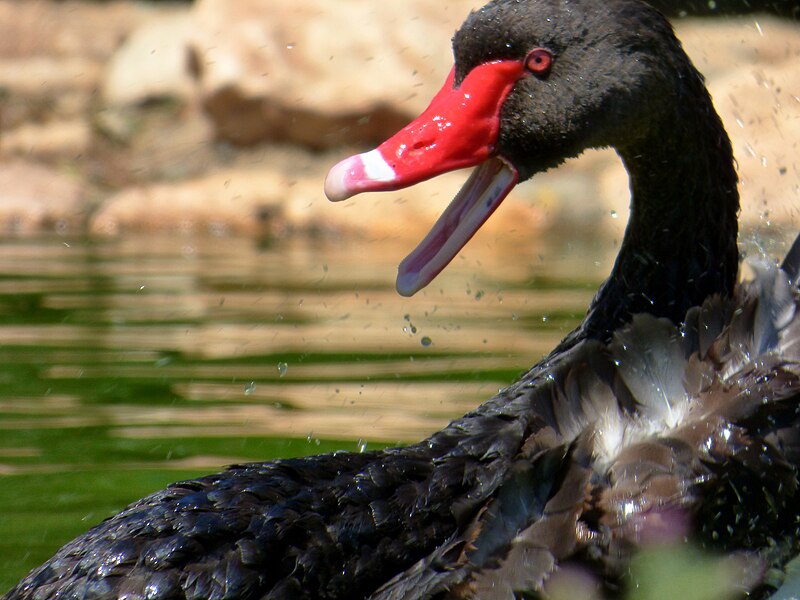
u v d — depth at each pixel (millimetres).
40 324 11539
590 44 5867
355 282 13984
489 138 5898
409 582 5016
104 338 11047
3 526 6711
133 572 4863
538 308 12453
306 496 5199
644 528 4973
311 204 17609
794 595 5469
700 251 6215
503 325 11664
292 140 20781
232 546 4980
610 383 5449
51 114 22422
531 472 5129
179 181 20641
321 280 14086
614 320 6324
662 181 6094
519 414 5668
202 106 21297
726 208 6234
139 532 4977
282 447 8023
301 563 5035
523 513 5086
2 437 8234
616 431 5285
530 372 6195
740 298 5891
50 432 8359
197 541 4949
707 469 5113
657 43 5914
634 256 6305
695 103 5996
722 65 21547
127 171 20953
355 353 10625
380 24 21156
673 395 5414
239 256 16062
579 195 18672
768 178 17203
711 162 6117
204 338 11117
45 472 7594
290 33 21172
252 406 8984
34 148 20984
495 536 5020
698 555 5074
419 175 5797
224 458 7852
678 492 5039
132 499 7141
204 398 9188
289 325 11680
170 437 8273
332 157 20578
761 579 5250
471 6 21641
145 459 7828
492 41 5891
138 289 13383
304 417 8703
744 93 19031
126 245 17078
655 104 5898
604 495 5035
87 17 25922
